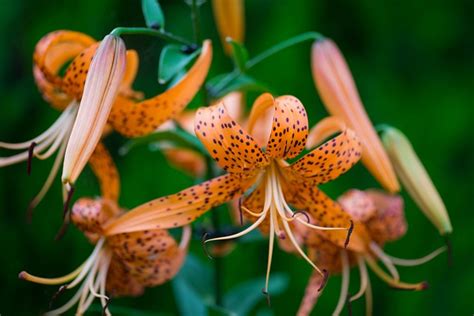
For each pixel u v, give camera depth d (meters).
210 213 0.70
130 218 0.60
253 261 0.82
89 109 0.58
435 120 0.85
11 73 0.86
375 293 0.83
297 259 0.81
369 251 0.66
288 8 0.86
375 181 0.84
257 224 0.60
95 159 0.64
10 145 0.64
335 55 0.67
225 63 0.87
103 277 0.63
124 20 0.88
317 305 0.82
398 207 0.66
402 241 0.84
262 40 0.86
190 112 0.74
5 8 0.84
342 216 0.62
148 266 0.63
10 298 0.82
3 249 0.81
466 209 0.84
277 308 0.82
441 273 0.83
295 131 0.60
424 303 0.82
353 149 0.61
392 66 0.88
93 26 0.85
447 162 0.85
